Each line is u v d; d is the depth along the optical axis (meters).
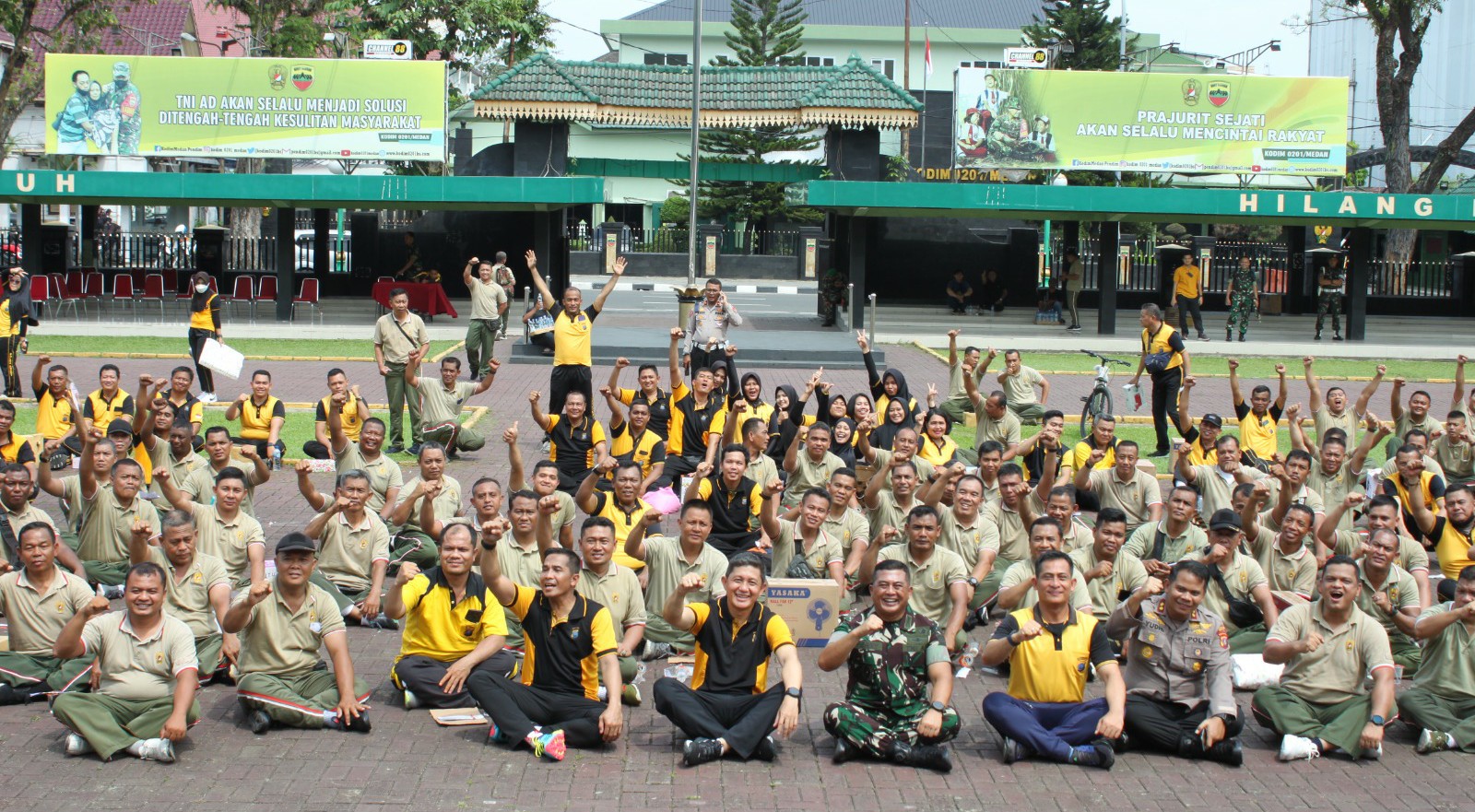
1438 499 11.37
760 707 8.04
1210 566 9.75
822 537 10.63
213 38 59.28
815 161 53.12
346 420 14.97
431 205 28.95
